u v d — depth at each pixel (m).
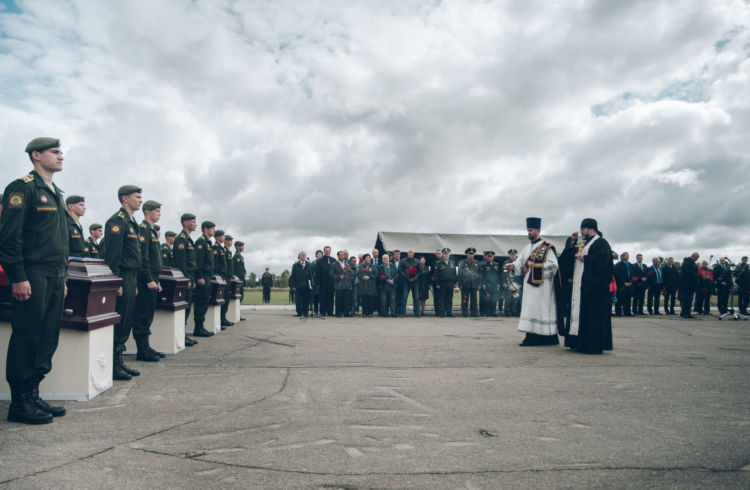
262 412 4.73
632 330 12.86
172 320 8.40
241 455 3.57
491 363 7.52
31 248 4.48
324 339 10.61
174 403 5.07
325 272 18.30
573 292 8.85
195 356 8.20
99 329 5.48
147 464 3.39
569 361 7.71
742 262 19.23
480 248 21.56
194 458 3.50
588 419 4.52
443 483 3.06
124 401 5.16
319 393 5.52
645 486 3.02
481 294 19.14
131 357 8.02
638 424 4.36
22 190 4.43
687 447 3.75
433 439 3.93
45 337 4.54
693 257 18.33
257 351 8.77
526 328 9.67
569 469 3.30
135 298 7.00
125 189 6.78
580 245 8.86
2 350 5.18
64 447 3.74
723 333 12.10
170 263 12.07
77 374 5.21
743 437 4.00
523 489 2.97
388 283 18.25
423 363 7.51
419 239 21.62
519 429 4.21
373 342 10.10
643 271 20.36
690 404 5.06
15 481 3.08
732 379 6.30
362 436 4.01
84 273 5.26
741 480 3.12
